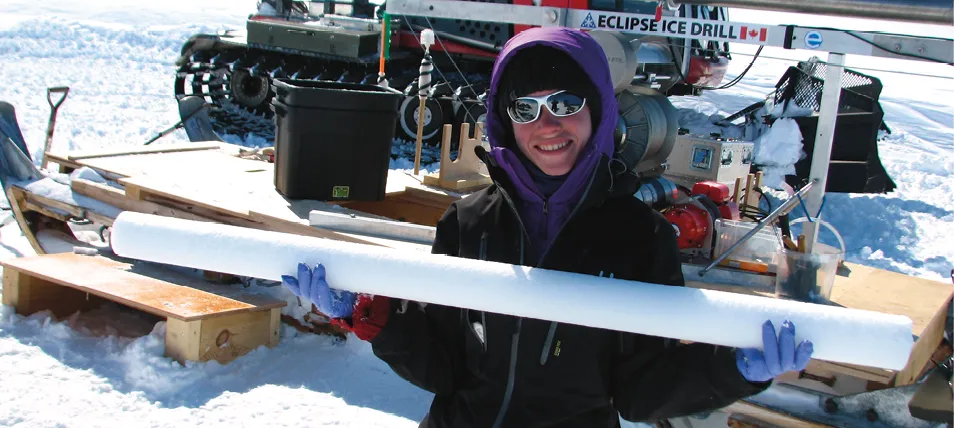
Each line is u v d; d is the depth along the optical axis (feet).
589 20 12.23
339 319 5.85
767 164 24.58
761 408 9.45
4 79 41.11
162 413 10.45
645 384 5.57
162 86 42.70
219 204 13.35
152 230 5.99
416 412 10.88
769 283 10.59
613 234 5.70
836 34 10.62
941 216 25.95
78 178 15.64
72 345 12.30
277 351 12.40
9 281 13.32
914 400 8.84
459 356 6.16
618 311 5.26
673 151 16.20
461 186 15.24
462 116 30.58
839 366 9.03
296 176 13.89
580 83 5.55
